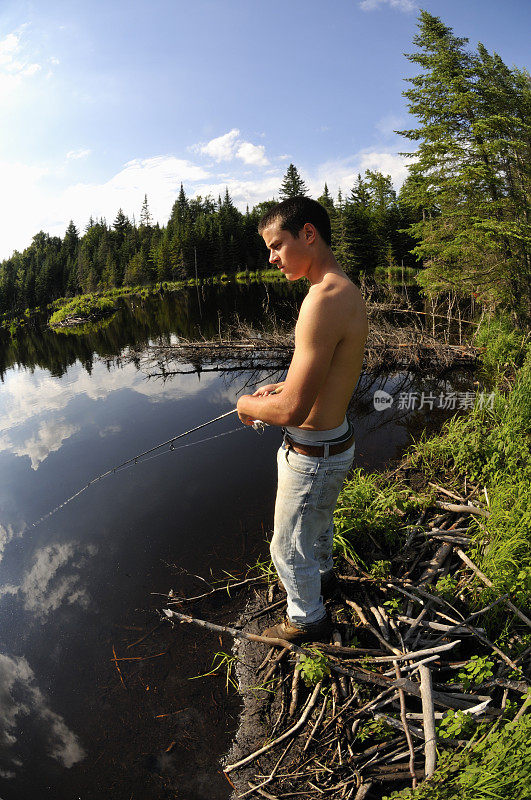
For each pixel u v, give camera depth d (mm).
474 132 11555
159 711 2195
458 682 1922
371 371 8836
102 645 2611
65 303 51719
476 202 12180
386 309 13102
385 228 44094
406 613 2357
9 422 6930
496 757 1331
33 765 2006
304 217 1775
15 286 59125
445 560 2764
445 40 11898
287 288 32156
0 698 2328
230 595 2867
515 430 4254
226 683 2289
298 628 2217
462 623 2113
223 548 3354
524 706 1541
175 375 9602
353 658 2115
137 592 2998
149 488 4402
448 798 1311
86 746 2072
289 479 1942
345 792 1660
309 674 1995
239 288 39562
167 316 22422
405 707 1827
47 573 3275
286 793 1720
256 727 2035
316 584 2145
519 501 2809
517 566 2383
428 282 12969
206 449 5273
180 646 2551
